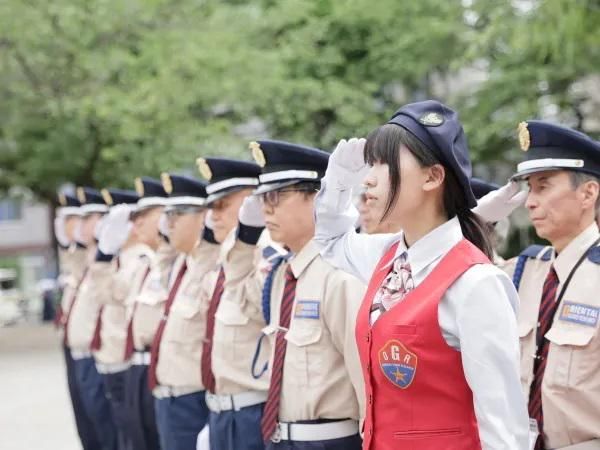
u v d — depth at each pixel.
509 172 17.56
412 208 2.69
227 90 15.81
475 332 2.53
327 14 18.30
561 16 9.66
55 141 16.30
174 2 16.09
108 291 7.14
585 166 3.49
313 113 18.22
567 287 3.58
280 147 3.91
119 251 7.26
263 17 17.53
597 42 10.48
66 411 10.45
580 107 16.20
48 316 23.91
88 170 17.06
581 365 3.44
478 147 15.59
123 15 15.36
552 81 14.80
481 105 15.12
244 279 4.65
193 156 15.68
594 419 3.43
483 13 13.88
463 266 2.61
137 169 16.03
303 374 3.80
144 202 7.14
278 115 17.58
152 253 7.10
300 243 3.94
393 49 17.34
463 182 2.69
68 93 15.68
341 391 3.78
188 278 5.64
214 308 4.82
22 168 17.19
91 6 15.21
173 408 5.54
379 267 2.90
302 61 17.94
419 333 2.61
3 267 33.88
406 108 2.73
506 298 2.58
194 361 5.49
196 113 17.42
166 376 5.54
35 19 14.81
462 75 18.95
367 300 2.84
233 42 16.36
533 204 3.58
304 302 3.85
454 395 2.63
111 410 7.74
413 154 2.66
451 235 2.70
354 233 3.31
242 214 4.52
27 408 10.73
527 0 12.26
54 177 17.17
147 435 6.53
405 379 2.65
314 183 3.91
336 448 3.79
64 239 9.80
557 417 3.48
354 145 3.23
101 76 15.66
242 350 4.62
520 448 2.53
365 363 2.79
